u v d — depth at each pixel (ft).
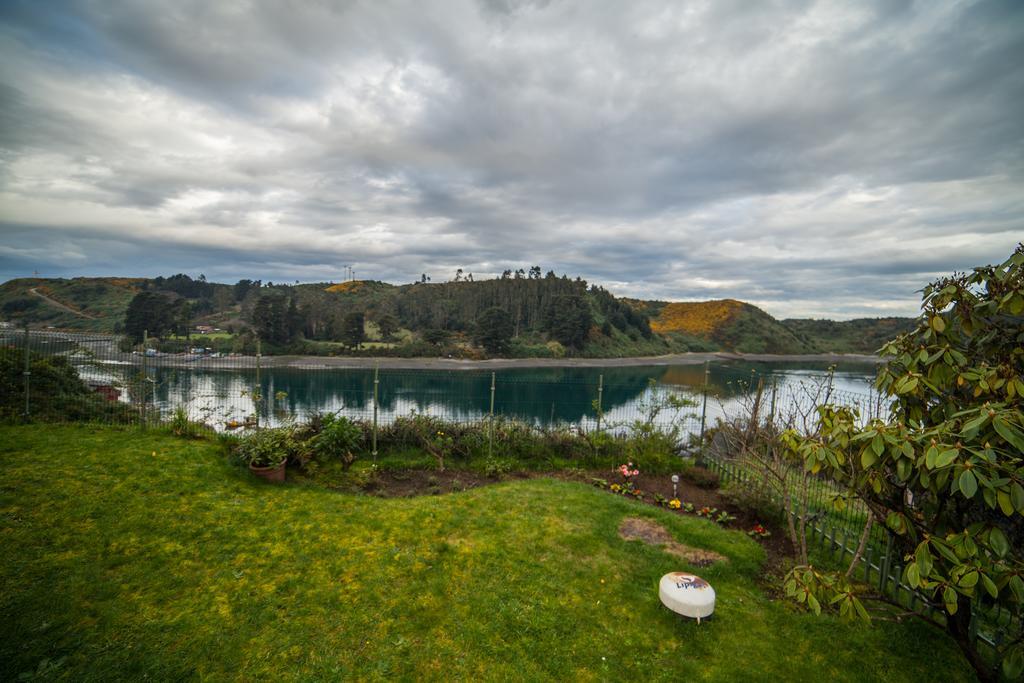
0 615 12.20
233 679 11.19
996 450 8.53
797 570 11.74
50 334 40.37
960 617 11.25
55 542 15.74
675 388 46.52
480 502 23.94
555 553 18.74
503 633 13.69
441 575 16.61
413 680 11.68
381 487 26.58
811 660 13.23
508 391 66.08
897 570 16.52
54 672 10.68
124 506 18.65
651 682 12.10
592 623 14.48
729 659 13.16
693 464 33.09
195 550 16.56
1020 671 9.09
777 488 23.86
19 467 20.92
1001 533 8.63
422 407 42.06
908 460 9.84
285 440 26.58
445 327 266.16
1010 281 10.49
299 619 13.67
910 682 12.43
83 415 30.53
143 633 12.35
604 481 28.99
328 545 18.02
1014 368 10.94
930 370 11.43
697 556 19.17
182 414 29.19
